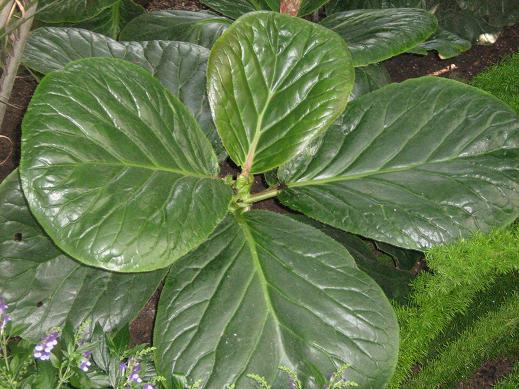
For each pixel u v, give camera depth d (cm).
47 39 99
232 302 79
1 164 112
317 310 79
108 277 86
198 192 80
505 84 113
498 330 89
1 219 83
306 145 91
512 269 89
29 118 74
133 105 81
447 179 89
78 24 129
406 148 92
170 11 122
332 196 90
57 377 74
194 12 123
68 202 71
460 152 90
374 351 77
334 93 90
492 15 140
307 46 91
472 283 88
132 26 119
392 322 78
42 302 83
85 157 74
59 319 83
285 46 91
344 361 76
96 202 72
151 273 86
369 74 116
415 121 94
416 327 86
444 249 82
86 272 85
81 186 72
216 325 78
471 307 96
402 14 107
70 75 78
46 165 72
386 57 98
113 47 100
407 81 96
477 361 95
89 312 83
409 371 94
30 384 69
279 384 75
